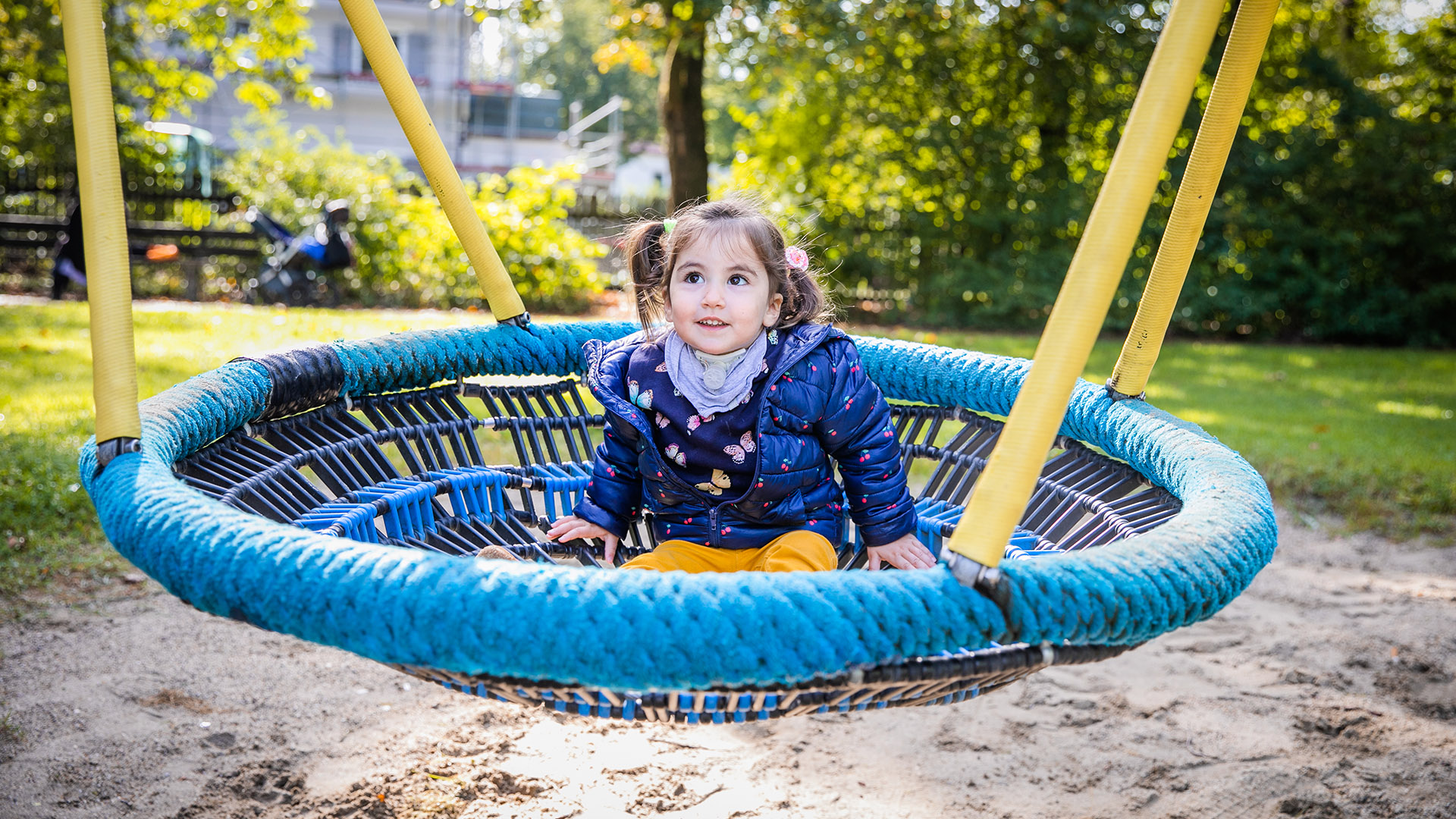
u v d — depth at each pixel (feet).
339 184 36.09
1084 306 3.20
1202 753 8.35
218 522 3.42
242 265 35.45
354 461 6.00
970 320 37.19
